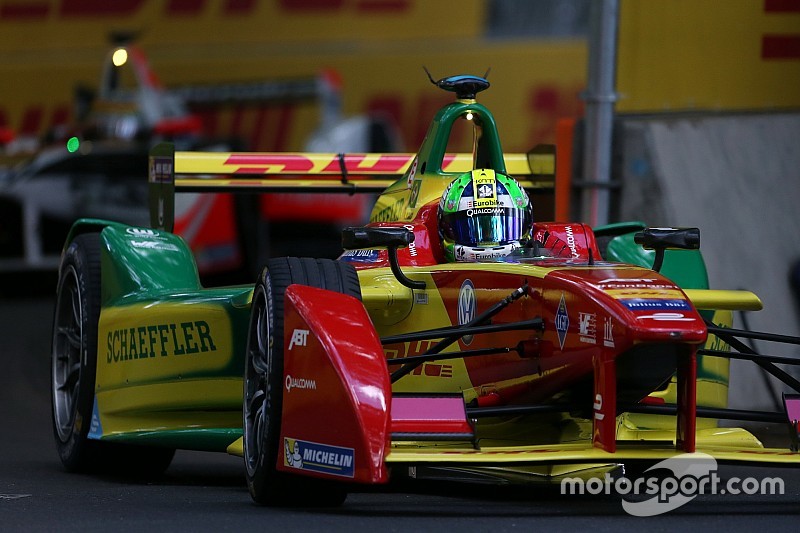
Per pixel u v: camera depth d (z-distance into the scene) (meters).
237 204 53.38
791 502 19.75
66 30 86.50
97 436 25.17
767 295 31.77
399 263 22.14
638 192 32.31
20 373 43.19
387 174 28.08
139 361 24.66
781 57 33.41
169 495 21.38
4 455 29.08
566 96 78.88
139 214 54.62
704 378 22.95
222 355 23.20
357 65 82.94
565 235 22.58
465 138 65.44
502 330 19.30
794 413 19.03
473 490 21.94
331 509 18.77
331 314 18.25
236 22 84.94
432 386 21.44
